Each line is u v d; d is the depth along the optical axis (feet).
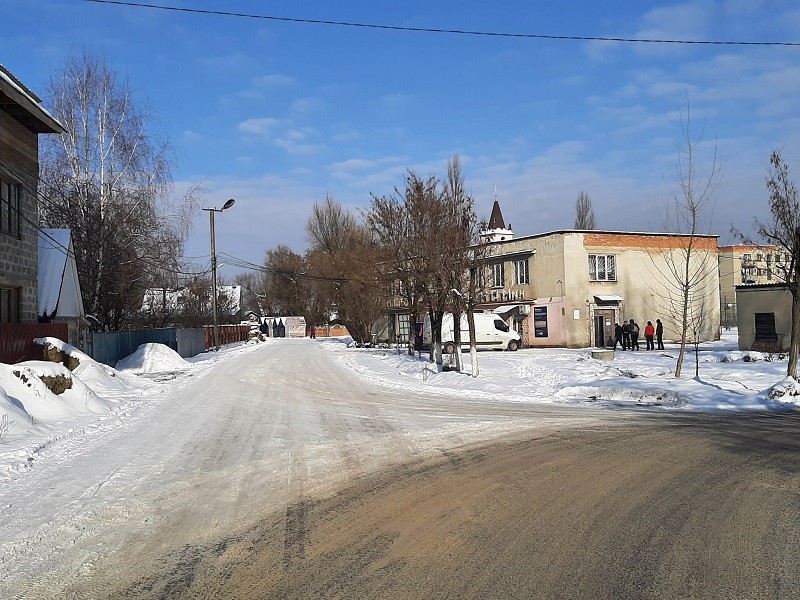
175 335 138.82
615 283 153.38
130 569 19.70
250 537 22.50
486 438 41.34
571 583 18.12
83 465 34.99
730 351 116.67
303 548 21.29
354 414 53.72
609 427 45.52
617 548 20.94
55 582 18.76
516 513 24.88
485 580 18.39
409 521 24.02
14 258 75.41
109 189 116.37
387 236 105.40
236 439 42.45
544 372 88.69
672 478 30.09
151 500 27.61
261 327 354.33
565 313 148.87
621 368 91.25
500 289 167.84
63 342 74.13
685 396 60.90
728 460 33.83
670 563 19.58
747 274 222.69
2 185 73.82
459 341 90.99
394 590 17.75
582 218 216.74
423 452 36.88
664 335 157.69
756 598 17.06
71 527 24.03
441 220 90.94
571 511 25.07
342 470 32.55
